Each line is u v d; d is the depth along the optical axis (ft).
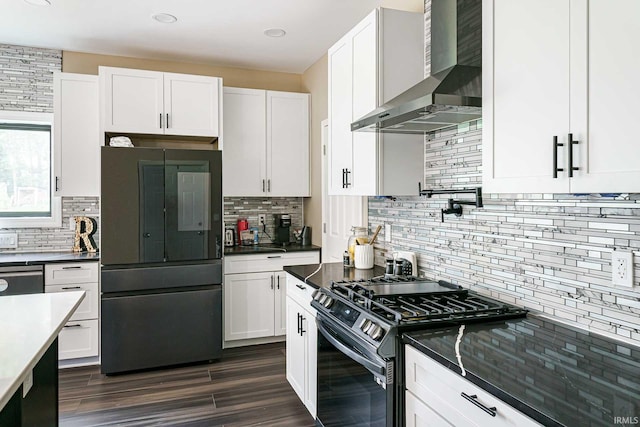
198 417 8.75
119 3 9.76
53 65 12.72
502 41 5.02
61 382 10.49
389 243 9.62
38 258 11.35
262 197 14.94
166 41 12.09
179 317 11.53
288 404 9.34
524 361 4.22
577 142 4.08
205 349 11.76
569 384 3.71
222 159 12.21
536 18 4.54
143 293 11.26
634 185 3.57
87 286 11.44
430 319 5.39
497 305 6.07
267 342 13.47
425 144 8.17
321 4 9.87
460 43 6.55
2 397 3.59
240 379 10.69
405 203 8.94
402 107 5.99
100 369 11.30
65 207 12.93
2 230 12.46
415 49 7.99
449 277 7.58
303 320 8.77
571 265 5.30
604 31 3.81
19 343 4.89
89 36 11.70
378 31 7.70
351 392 6.22
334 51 9.58
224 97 13.41
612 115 3.75
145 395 9.78
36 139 13.25
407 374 5.09
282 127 14.10
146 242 11.21
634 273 4.56
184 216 11.55
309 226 14.76
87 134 11.92
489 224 6.63
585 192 4.01
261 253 13.01
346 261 10.08
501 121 5.05
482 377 3.84
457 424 4.19
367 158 8.14
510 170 4.92
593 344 4.67
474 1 6.31
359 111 8.36
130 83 11.75
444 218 7.68
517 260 6.11
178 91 12.19
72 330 11.34
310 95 14.40
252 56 13.39
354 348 5.96
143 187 11.17
